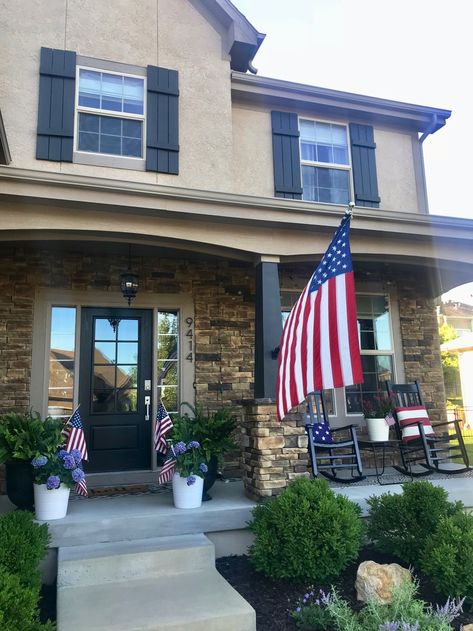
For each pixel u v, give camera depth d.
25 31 6.13
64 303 5.98
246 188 6.89
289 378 4.11
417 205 7.75
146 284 6.30
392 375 7.17
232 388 6.39
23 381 5.69
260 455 4.57
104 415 6.02
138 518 4.11
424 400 7.20
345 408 6.82
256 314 5.28
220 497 4.83
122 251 6.06
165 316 6.43
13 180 4.29
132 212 4.75
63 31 6.29
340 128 7.61
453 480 5.59
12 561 3.10
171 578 3.66
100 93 6.34
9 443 4.22
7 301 5.77
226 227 5.09
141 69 6.52
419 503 3.97
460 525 3.62
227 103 6.78
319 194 7.27
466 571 3.24
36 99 6.01
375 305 7.30
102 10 6.51
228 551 4.29
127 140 6.32
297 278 6.93
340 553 3.64
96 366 6.10
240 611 3.10
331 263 4.12
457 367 19.16
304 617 3.15
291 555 3.61
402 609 2.94
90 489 5.39
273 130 7.15
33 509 4.35
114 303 6.16
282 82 7.11
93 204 4.55
